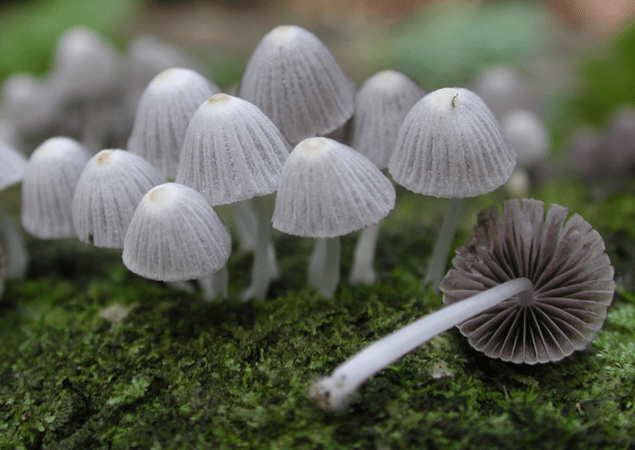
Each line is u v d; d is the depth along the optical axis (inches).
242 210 4.4
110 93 7.5
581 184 6.3
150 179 4.0
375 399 3.7
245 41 12.8
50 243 5.2
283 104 4.0
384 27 13.0
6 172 4.4
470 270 3.9
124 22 12.1
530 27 9.3
